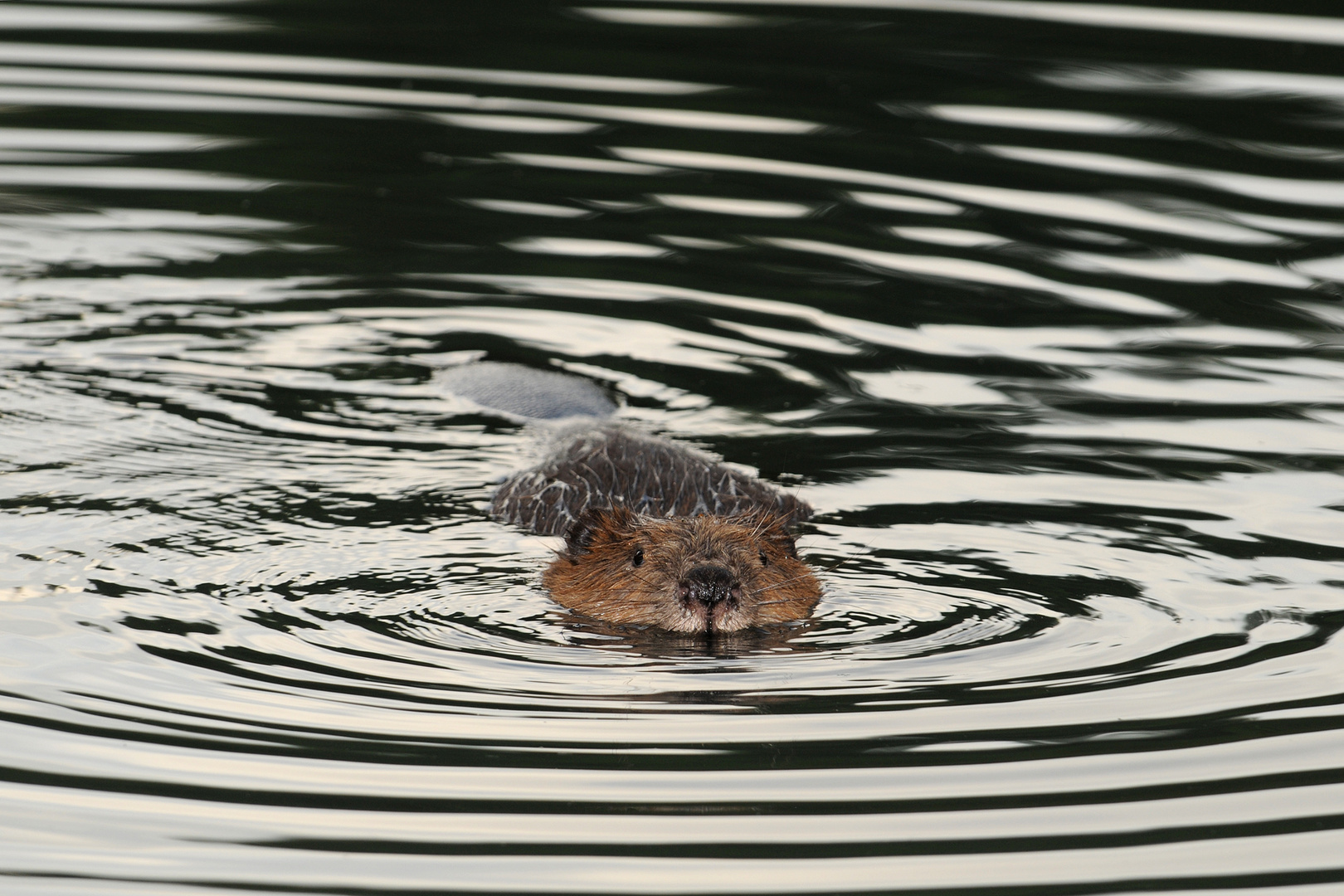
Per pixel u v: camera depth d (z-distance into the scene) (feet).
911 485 95.45
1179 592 79.87
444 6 198.80
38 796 59.98
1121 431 102.27
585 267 134.10
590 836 58.34
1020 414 106.01
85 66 174.91
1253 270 128.06
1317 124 153.48
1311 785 61.93
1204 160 148.77
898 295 126.62
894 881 55.88
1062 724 66.64
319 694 68.59
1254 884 55.93
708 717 67.41
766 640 75.77
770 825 59.26
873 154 152.46
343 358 118.52
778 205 143.74
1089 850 57.82
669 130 159.43
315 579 81.51
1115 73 168.14
